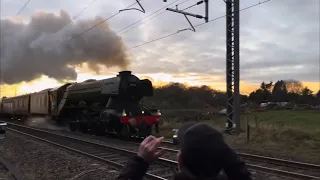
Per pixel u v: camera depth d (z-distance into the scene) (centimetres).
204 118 3462
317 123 2789
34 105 3578
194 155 166
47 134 2300
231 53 1953
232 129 1911
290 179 892
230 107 1955
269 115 3969
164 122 3070
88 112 2362
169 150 1418
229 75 1959
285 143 1586
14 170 1053
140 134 1972
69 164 1130
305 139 1681
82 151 1445
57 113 2845
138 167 200
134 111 2083
